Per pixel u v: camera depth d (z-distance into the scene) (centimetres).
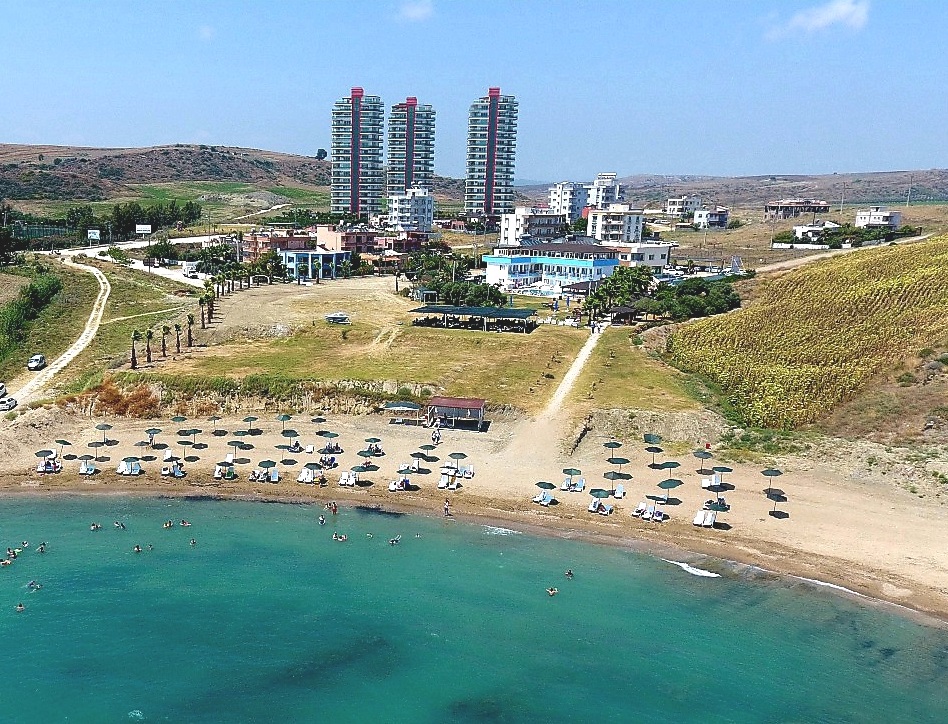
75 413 10388
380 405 10800
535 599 6550
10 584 6625
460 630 6159
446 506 8038
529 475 8888
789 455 9131
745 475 8769
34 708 5228
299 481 8656
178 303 16912
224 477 8738
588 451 9444
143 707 5281
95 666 5672
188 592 6606
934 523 7625
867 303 14250
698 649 5897
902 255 17100
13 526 7600
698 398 10781
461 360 12662
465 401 10206
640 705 5347
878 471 8588
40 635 5984
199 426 10269
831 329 13375
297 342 13812
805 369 11481
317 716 5231
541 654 5872
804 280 17025
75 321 15200
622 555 7238
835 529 7575
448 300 17688
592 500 8181
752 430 9769
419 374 11719
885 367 11031
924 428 9200
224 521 7838
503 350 13238
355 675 5638
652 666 5731
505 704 5362
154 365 12038
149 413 10550
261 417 10600
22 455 9200
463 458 8994
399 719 5228
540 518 7931
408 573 6944
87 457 9056
